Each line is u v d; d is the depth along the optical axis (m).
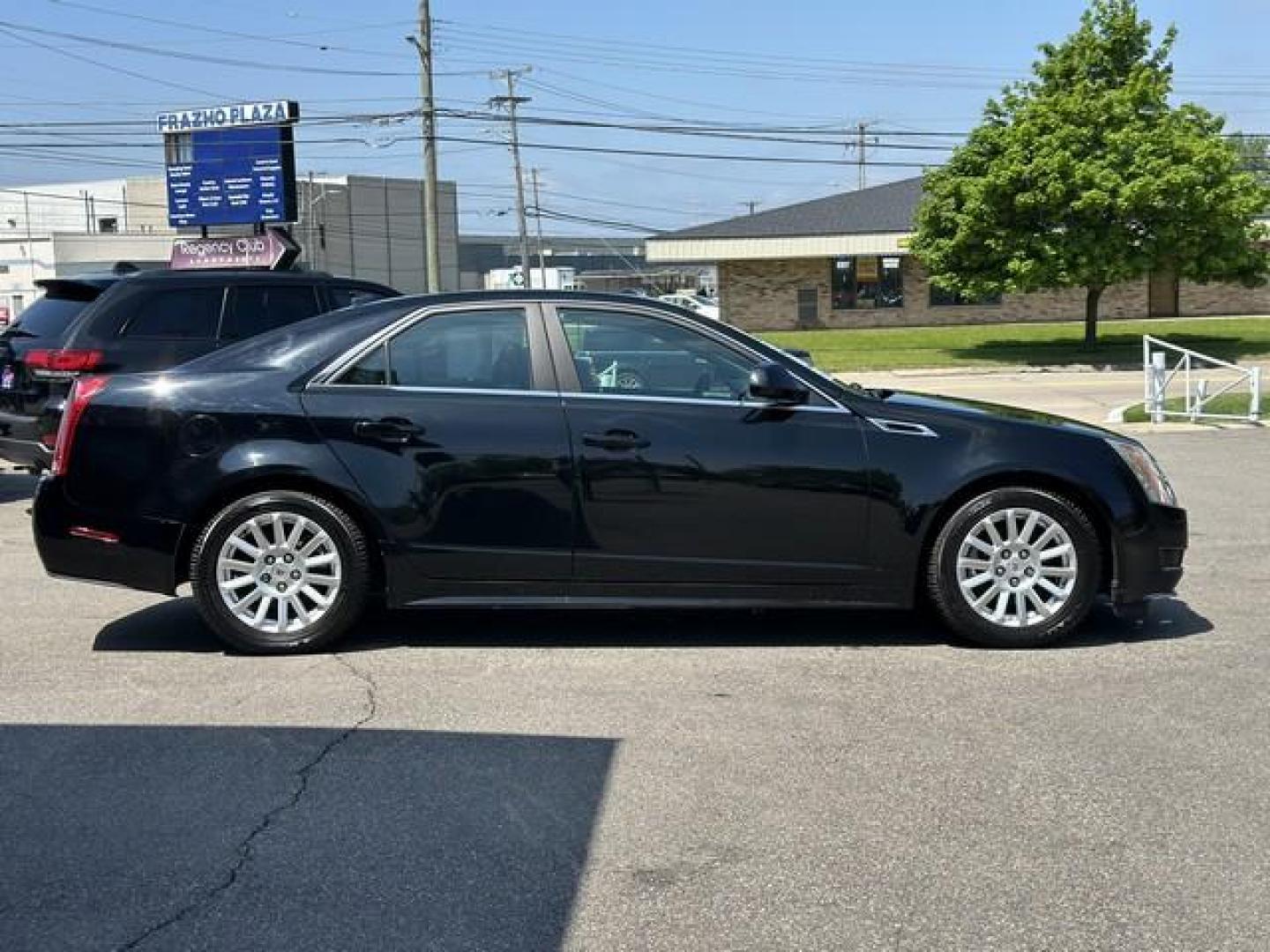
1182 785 4.44
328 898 3.68
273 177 23.89
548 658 6.06
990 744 4.84
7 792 4.45
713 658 6.03
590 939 3.44
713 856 3.92
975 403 6.71
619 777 4.55
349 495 5.95
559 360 6.08
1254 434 15.16
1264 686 5.54
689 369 6.12
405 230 88.25
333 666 5.94
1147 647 6.17
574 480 5.94
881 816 4.20
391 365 6.10
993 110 29.48
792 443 5.96
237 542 6.01
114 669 5.91
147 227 84.62
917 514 5.97
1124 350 31.48
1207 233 28.03
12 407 10.09
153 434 5.99
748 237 42.06
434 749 4.84
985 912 3.56
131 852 3.98
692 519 5.96
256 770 4.63
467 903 3.64
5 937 3.46
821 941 3.41
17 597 7.46
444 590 6.02
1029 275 27.98
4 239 68.44
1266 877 3.76
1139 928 3.47
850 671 5.81
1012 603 6.10
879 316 42.91
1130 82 28.05
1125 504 6.05
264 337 6.26
